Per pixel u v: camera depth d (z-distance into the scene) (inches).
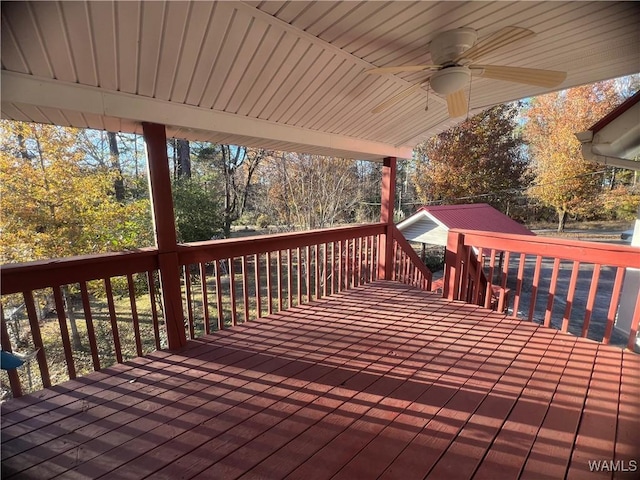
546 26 78.6
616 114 119.0
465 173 550.9
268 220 408.8
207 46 74.7
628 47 89.7
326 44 83.0
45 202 221.5
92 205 239.9
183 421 70.4
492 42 68.4
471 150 545.3
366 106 121.1
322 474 56.5
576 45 88.4
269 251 130.6
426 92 117.2
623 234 253.0
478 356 96.2
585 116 468.1
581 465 57.7
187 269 106.9
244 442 64.3
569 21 76.7
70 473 57.4
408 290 161.2
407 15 72.3
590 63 99.6
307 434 66.2
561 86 116.8
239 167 440.1
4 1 52.5
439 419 69.8
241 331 115.6
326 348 102.4
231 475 56.7
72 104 74.4
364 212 437.7
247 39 75.8
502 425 67.7
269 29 74.7
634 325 97.6
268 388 82.1
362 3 68.1
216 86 88.8
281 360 95.7
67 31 61.6
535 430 66.2
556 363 91.7
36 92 69.6
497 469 57.1
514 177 547.8
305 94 104.2
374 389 81.0
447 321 122.3
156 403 76.5
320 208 356.5
